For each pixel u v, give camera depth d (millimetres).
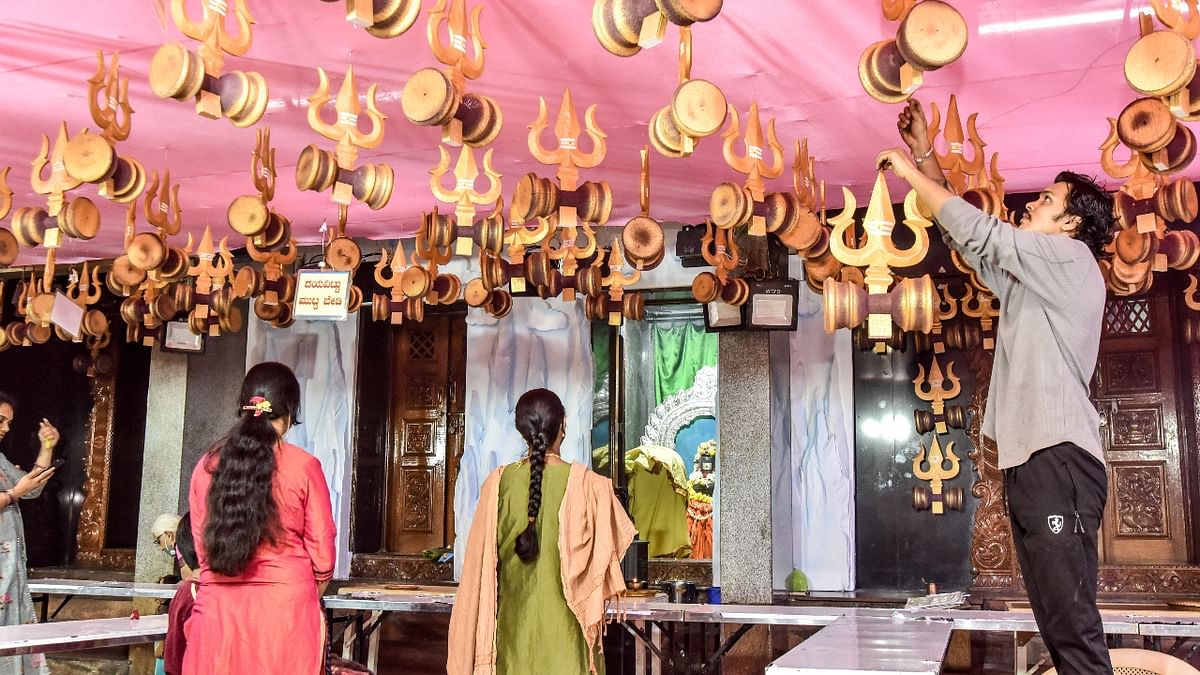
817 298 6590
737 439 5973
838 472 6383
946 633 3002
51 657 7305
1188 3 2785
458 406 7859
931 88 4148
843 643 2729
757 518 5887
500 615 3348
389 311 5910
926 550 6215
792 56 3842
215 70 3074
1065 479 2084
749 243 6008
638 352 8375
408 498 7848
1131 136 3074
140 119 4637
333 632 5773
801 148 4566
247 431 2906
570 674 3270
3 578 4586
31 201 6066
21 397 8500
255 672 2801
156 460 7238
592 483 3436
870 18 3498
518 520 3396
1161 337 5930
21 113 4586
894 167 2402
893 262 2996
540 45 3770
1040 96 4199
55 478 8586
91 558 8422
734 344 6039
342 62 3963
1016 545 2197
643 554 5809
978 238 2217
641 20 2646
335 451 7488
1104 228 2330
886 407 6402
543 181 3887
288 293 5656
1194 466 5777
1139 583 5723
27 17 3615
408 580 7250
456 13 3176
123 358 8656
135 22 3635
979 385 6164
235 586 2863
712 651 5805
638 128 4688
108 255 7539
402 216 6457
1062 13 3445
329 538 2973
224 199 6008
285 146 5016
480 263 5543
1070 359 2154
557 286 5527
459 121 3305
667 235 6660
